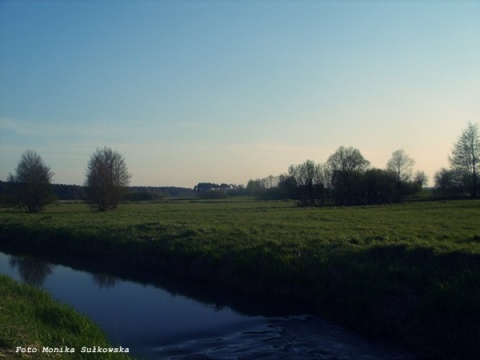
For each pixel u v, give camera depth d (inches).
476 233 834.2
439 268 530.9
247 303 596.7
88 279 781.3
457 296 428.1
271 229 1011.3
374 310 472.4
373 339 451.5
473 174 2615.7
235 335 472.4
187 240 892.0
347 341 446.6
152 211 2187.5
